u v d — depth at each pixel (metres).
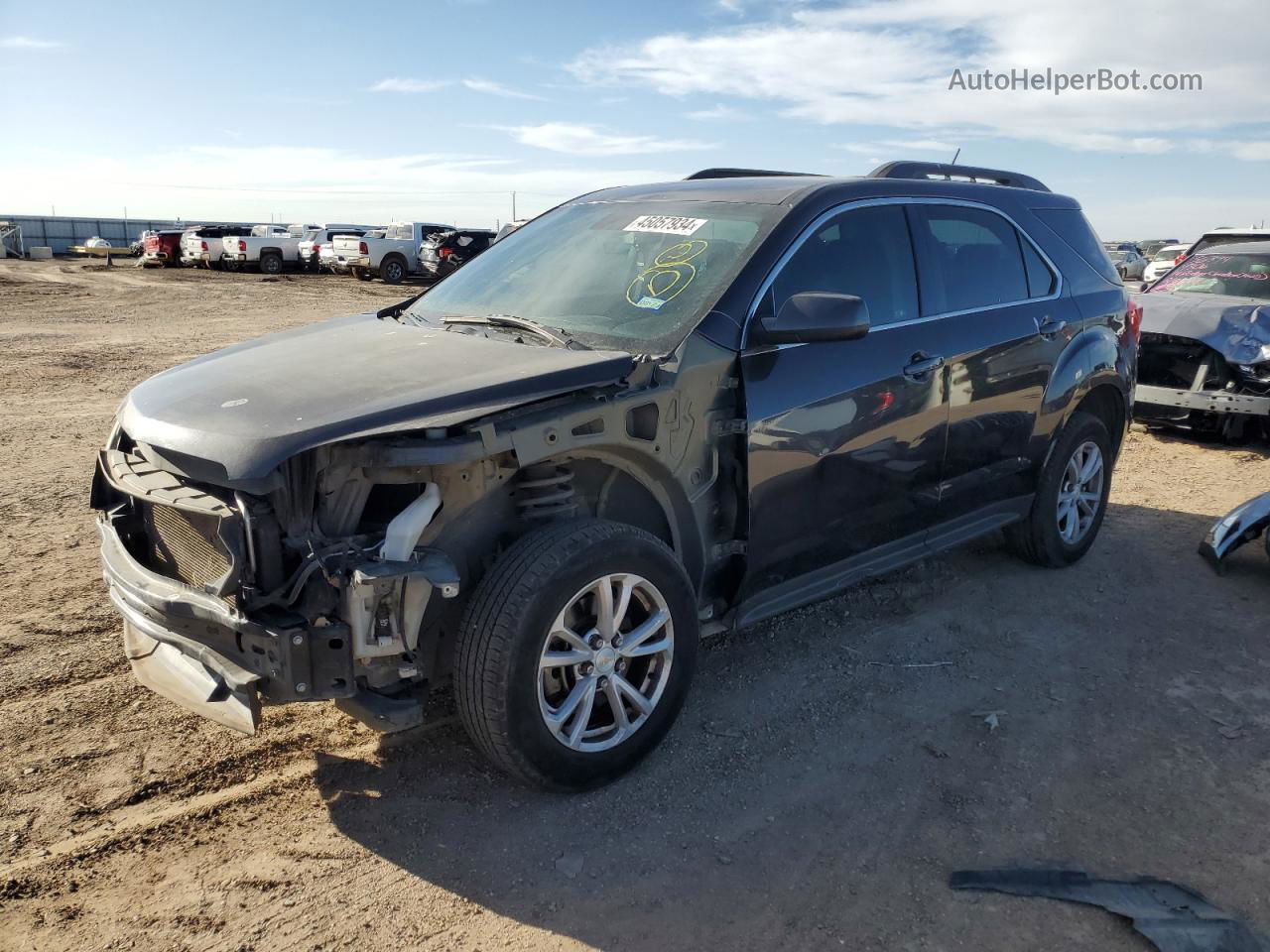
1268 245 9.34
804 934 2.57
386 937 2.55
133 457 3.28
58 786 3.16
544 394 2.95
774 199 3.91
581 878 2.79
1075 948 2.52
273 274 34.03
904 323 4.08
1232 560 5.50
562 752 3.03
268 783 3.22
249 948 2.50
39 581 4.87
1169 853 2.92
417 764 3.35
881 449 3.94
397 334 3.73
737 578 3.60
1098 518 5.43
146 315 18.34
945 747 3.51
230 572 2.63
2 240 47.16
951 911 2.66
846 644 4.34
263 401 2.94
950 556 5.46
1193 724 3.69
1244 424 8.34
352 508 2.80
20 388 10.34
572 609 3.10
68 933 2.53
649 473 3.33
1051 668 4.14
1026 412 4.71
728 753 3.45
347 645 2.69
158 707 3.69
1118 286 5.49
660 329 3.45
